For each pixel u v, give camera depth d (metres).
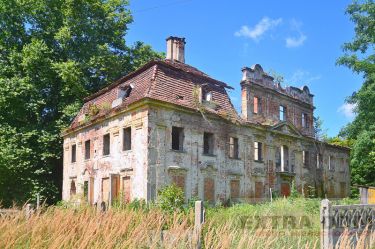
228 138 26.28
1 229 6.43
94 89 33.06
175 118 23.17
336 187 37.62
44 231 6.38
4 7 31.30
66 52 32.12
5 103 29.30
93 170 26.53
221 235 5.50
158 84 22.98
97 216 6.98
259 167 28.39
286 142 31.66
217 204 22.72
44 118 32.69
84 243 5.49
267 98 30.66
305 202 20.44
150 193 21.20
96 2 33.53
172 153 22.64
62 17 32.50
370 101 28.42
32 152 29.28
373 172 43.28
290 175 30.97
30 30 32.81
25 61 29.66
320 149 35.69
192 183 23.39
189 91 24.69
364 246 5.61
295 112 33.72
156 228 6.37
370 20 29.47
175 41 28.59
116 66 32.53
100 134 26.30
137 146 22.34
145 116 21.97
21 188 29.22
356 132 30.34
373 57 29.16
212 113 24.83
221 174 25.28
